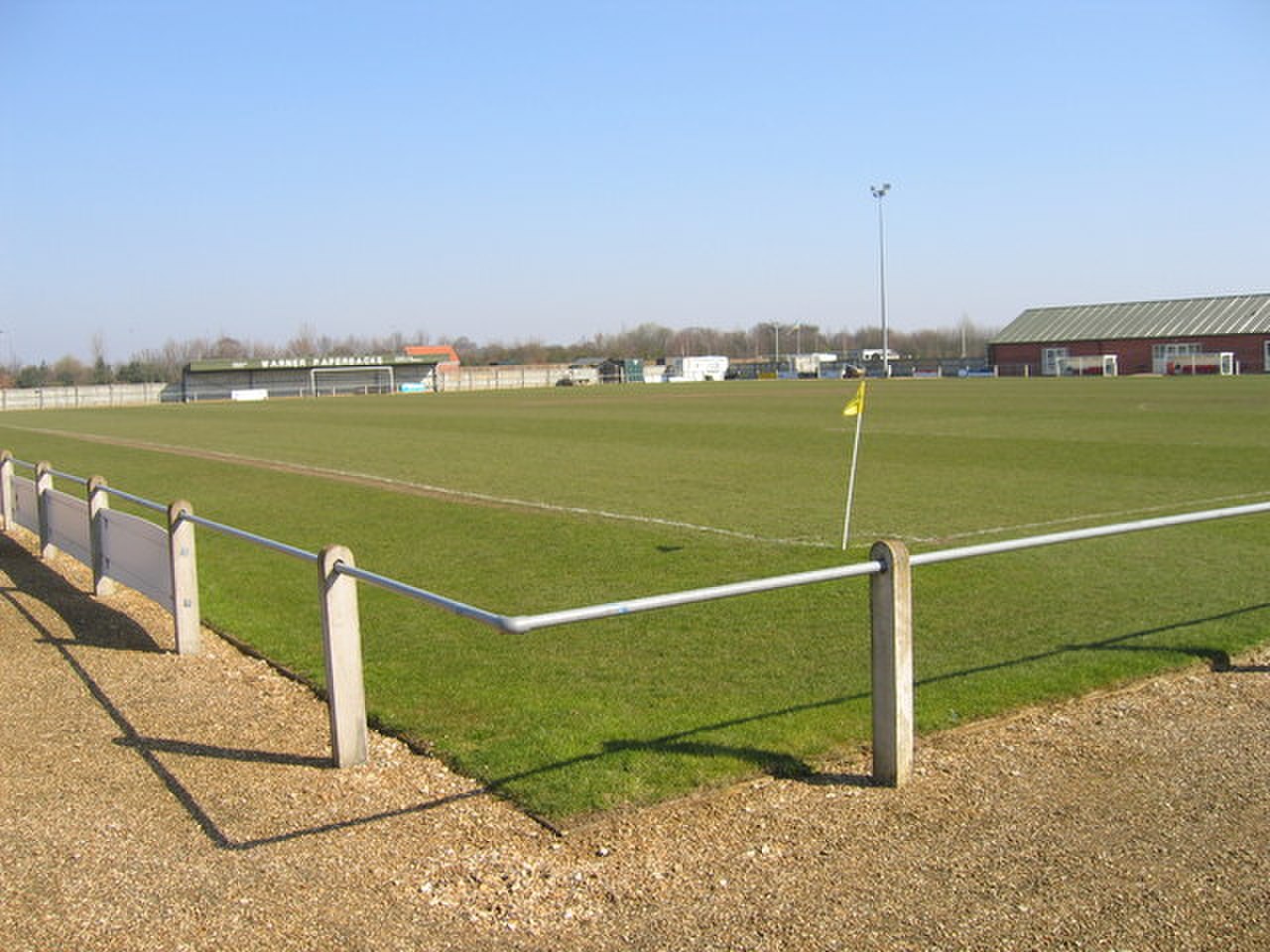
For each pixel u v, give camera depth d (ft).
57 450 114.73
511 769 19.94
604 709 23.47
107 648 30.76
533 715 23.16
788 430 107.55
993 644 27.89
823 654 27.40
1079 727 21.65
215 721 23.76
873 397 180.45
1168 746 20.52
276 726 23.35
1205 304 301.43
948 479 64.44
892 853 16.19
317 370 329.11
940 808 17.79
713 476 69.15
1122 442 85.40
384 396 287.69
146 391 316.60
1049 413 125.49
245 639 31.17
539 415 154.30
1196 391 176.14
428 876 15.89
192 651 29.96
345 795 19.15
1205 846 16.25
